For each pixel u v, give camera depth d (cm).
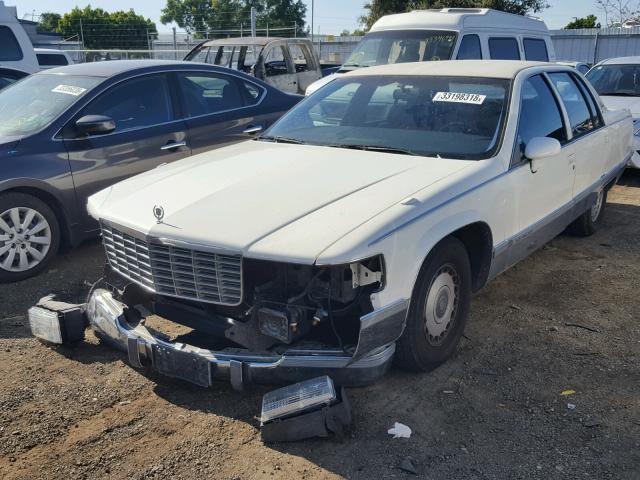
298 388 316
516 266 572
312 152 427
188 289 333
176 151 630
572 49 2528
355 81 516
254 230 317
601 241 645
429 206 342
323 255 294
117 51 2123
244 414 344
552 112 502
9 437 324
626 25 2636
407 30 1002
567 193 522
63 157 551
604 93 1005
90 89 586
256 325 325
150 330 354
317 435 314
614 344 423
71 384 374
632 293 511
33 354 411
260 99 720
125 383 375
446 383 372
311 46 1293
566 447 314
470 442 319
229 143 677
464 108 448
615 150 642
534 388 368
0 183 512
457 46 941
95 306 384
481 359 402
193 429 331
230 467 301
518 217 438
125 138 593
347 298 313
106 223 372
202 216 336
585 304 489
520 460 305
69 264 574
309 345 322
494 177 402
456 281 384
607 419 338
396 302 321
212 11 4988
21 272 535
